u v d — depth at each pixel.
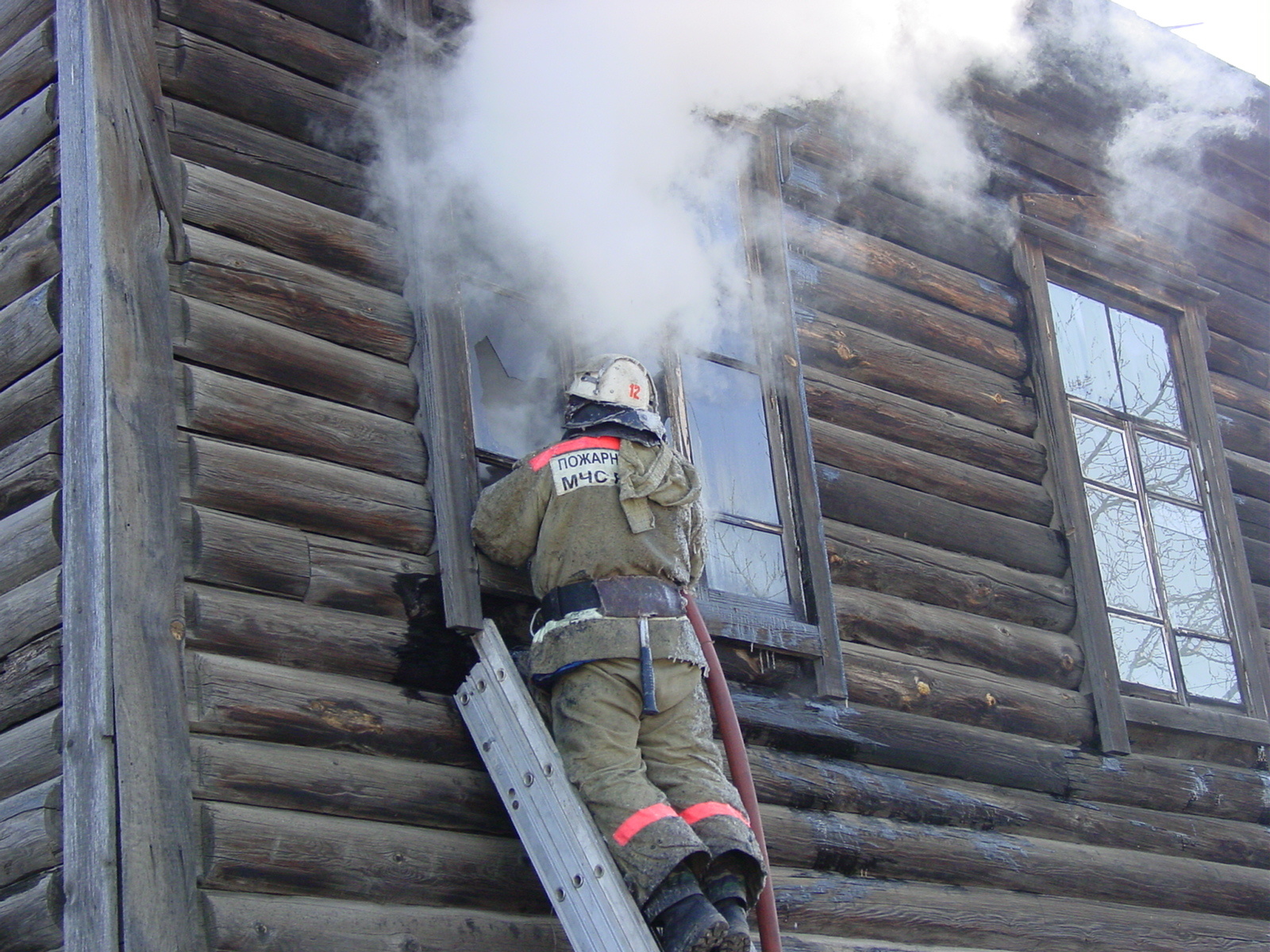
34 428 3.89
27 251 4.00
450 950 3.70
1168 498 6.55
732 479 4.93
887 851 4.78
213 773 3.48
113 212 3.79
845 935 4.59
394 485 4.10
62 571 3.62
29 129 4.12
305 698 3.70
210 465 3.75
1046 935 5.09
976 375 6.02
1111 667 5.78
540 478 3.88
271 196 4.18
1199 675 6.27
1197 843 5.83
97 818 3.31
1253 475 7.02
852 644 5.07
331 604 3.87
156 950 3.23
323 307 4.15
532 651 3.81
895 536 5.45
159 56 4.14
